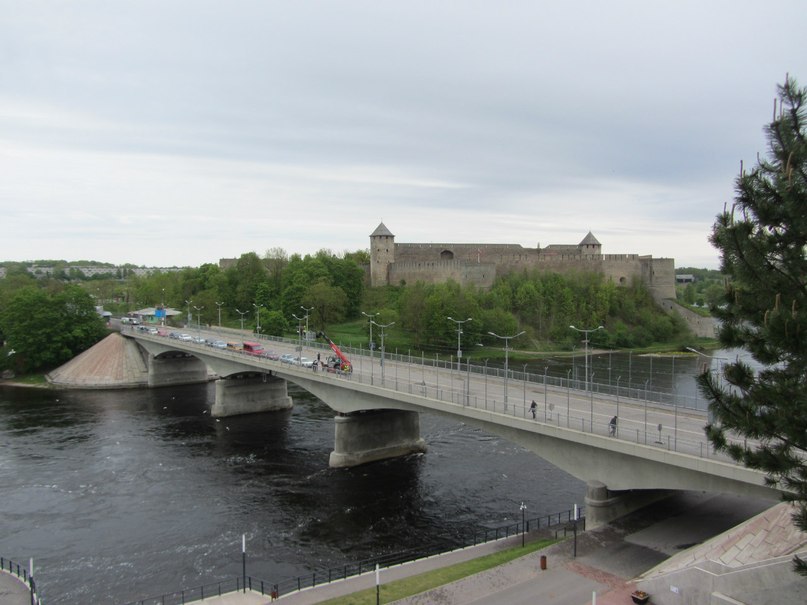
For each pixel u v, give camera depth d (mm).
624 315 193125
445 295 163375
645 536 44875
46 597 46719
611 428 46531
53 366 148000
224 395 106000
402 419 81188
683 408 55875
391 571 44000
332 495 66938
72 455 81875
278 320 161000
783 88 23766
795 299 22812
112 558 53031
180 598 46188
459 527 58000
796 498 23719
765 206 23703
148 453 82812
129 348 144000
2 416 105438
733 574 30875
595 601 36219
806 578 27719
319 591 41281
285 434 93188
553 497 64500
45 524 60188
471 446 84062
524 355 159250
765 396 24078
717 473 39062
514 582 39531
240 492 68250
